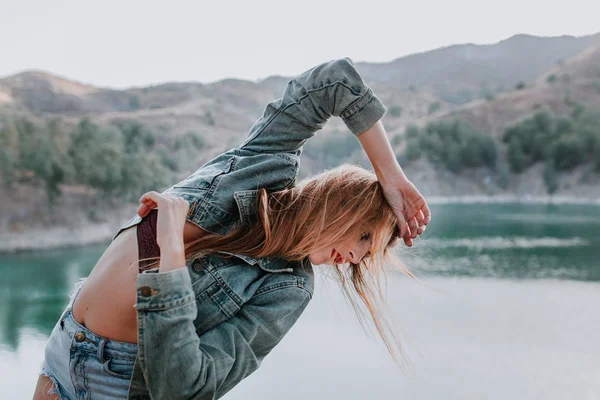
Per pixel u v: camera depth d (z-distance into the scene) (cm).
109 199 2288
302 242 94
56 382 91
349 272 110
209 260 92
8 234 1981
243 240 95
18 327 897
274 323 91
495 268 992
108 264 90
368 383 438
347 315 631
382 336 112
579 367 439
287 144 103
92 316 88
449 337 539
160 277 78
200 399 80
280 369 490
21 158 2167
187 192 96
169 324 77
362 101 100
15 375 611
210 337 85
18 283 1377
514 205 2695
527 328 573
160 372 77
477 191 3102
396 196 101
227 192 96
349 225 96
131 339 88
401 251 119
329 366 483
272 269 95
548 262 1064
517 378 429
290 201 99
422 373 451
